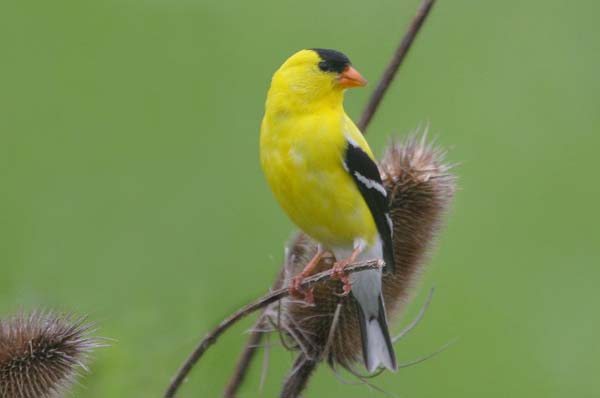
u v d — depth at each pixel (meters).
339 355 8.27
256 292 11.10
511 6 16.08
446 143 13.91
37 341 7.39
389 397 11.40
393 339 7.90
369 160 7.95
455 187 8.78
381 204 8.02
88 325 7.66
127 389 8.48
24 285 11.23
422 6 7.98
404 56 7.93
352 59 14.63
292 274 8.52
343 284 8.08
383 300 8.23
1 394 7.32
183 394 8.91
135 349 8.80
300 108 7.97
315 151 7.83
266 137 8.04
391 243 8.11
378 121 13.91
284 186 8.01
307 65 8.01
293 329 8.12
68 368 7.47
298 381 8.09
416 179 8.55
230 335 10.08
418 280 8.79
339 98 8.10
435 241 8.75
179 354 9.24
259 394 7.76
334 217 7.97
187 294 11.02
